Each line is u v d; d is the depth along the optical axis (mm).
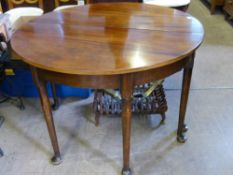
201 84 2273
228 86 2242
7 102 2119
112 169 1532
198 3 4281
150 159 1588
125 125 1256
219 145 1672
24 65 1904
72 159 1604
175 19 1475
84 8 1701
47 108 1351
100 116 1902
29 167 1565
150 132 1783
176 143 1692
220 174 1488
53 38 1271
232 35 3162
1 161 1609
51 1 2490
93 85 1127
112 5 1757
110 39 1246
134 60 1060
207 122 1857
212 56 2709
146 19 1485
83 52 1130
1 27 1788
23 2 2439
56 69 1025
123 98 1159
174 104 2043
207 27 3391
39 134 1803
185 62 1267
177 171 1513
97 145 1696
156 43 1195
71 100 2119
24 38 1278
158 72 1148
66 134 1787
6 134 1812
